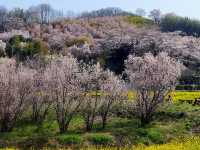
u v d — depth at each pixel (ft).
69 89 113.60
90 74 120.37
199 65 324.19
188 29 591.78
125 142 99.04
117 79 123.03
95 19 630.74
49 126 117.91
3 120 114.42
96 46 369.30
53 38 415.44
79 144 96.43
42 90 124.88
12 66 134.72
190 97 157.48
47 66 137.08
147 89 119.24
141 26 623.36
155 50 337.52
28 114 131.95
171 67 121.49
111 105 121.60
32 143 98.78
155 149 75.00
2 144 99.09
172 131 107.34
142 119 117.70
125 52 343.46
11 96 115.44
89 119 122.21
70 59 128.06
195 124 112.78
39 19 649.61
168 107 131.64
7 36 383.86
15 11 634.43
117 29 548.72
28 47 308.81
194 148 74.54
